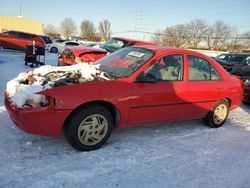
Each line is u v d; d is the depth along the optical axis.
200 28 76.81
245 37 67.06
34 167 3.38
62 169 3.40
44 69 4.80
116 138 4.48
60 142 4.10
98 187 3.12
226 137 5.07
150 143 4.44
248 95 7.60
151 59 4.41
